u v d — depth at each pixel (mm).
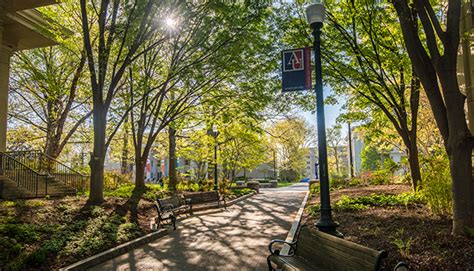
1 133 17922
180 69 14266
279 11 13805
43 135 29047
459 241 5852
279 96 16812
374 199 12109
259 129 19672
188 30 14055
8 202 11867
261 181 47281
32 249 7137
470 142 6434
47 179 16391
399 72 13883
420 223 7617
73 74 24312
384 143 26156
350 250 4168
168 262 7043
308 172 91000
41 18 18109
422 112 23625
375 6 12398
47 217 9820
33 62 23406
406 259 5418
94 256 7184
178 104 19328
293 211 14719
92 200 12672
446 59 6684
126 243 8383
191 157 26859
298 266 4969
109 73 15992
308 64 6965
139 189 18484
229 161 28406
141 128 19719
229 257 7281
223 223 11805
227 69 14375
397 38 12906
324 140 6613
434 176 8953
